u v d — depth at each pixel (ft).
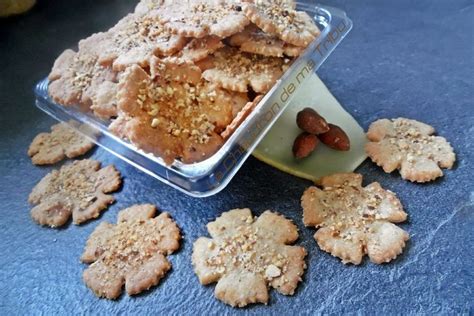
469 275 0.83
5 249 0.97
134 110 0.85
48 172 1.09
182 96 0.89
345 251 0.87
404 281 0.84
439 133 1.03
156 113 0.86
